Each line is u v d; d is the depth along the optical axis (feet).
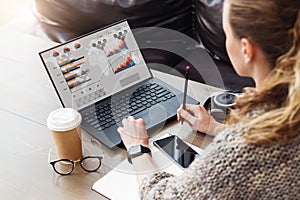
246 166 2.50
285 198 2.47
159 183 3.23
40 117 4.42
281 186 2.46
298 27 2.38
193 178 2.72
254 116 2.57
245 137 2.50
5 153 3.99
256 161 2.48
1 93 4.77
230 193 2.55
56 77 4.24
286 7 2.37
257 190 2.50
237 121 2.65
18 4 8.66
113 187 3.60
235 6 2.51
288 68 2.45
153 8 6.98
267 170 2.47
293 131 2.42
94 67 4.45
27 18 7.82
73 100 4.29
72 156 3.83
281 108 2.50
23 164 3.86
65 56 4.32
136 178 3.67
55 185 3.65
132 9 6.97
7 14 8.74
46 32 7.41
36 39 5.86
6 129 4.27
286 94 2.51
